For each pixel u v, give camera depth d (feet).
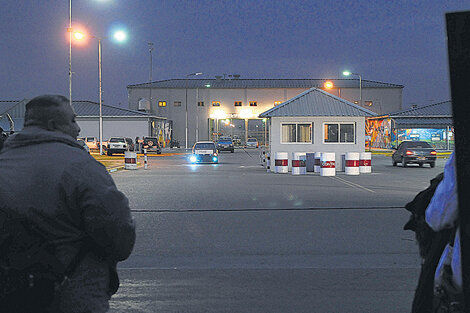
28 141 10.84
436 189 11.10
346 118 117.70
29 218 10.23
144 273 29.22
